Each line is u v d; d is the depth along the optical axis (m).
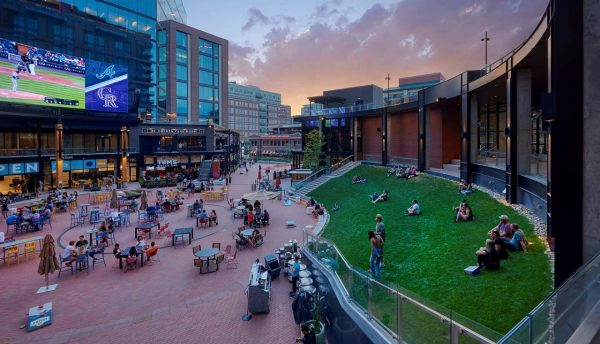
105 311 13.57
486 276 11.24
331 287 12.38
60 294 15.05
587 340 4.46
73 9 58.00
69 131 50.78
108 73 50.59
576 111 8.43
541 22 14.24
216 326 12.49
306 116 60.47
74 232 25.08
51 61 44.19
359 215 26.06
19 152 42.94
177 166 61.22
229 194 43.88
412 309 7.93
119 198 34.47
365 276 10.20
